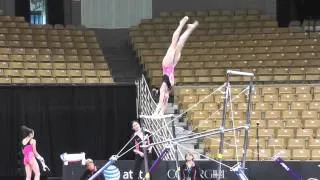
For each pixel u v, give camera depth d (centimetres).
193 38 2716
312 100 2178
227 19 2872
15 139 1958
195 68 2497
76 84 2034
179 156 1753
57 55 2481
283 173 1638
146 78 2522
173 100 2306
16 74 2269
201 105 2136
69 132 2002
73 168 1694
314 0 3128
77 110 2011
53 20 3105
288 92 2245
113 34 3028
